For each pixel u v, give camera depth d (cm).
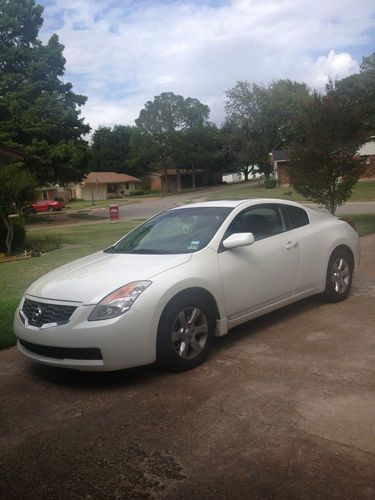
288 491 277
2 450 342
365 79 5144
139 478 298
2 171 1445
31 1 3512
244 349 509
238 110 6406
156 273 459
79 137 3612
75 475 306
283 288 573
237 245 504
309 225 632
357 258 698
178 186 7788
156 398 408
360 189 3669
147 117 7294
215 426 353
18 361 526
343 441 323
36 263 1249
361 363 450
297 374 434
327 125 1509
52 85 3538
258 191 4969
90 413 390
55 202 4850
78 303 433
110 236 1886
